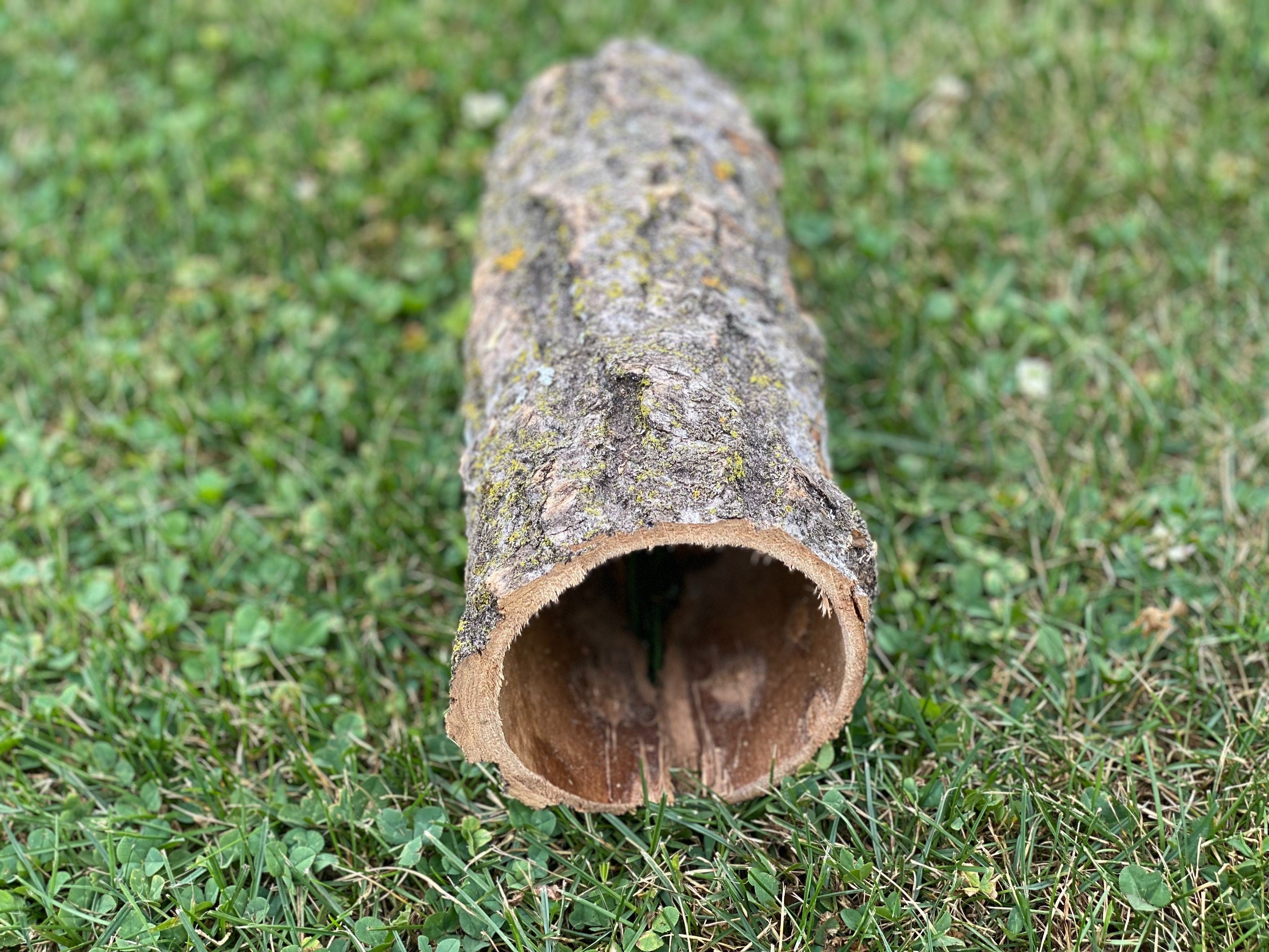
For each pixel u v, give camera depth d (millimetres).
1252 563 572
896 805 493
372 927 467
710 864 481
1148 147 754
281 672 556
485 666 447
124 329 698
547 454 462
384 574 589
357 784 514
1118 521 597
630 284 518
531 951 459
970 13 851
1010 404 656
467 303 711
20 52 861
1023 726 514
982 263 719
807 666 503
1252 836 479
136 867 486
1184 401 642
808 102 819
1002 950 459
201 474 628
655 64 659
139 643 561
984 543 597
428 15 882
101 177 786
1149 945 460
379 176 795
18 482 625
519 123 664
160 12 881
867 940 462
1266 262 689
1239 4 818
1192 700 525
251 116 829
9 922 472
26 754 531
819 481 460
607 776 501
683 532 435
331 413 661
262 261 746
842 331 698
